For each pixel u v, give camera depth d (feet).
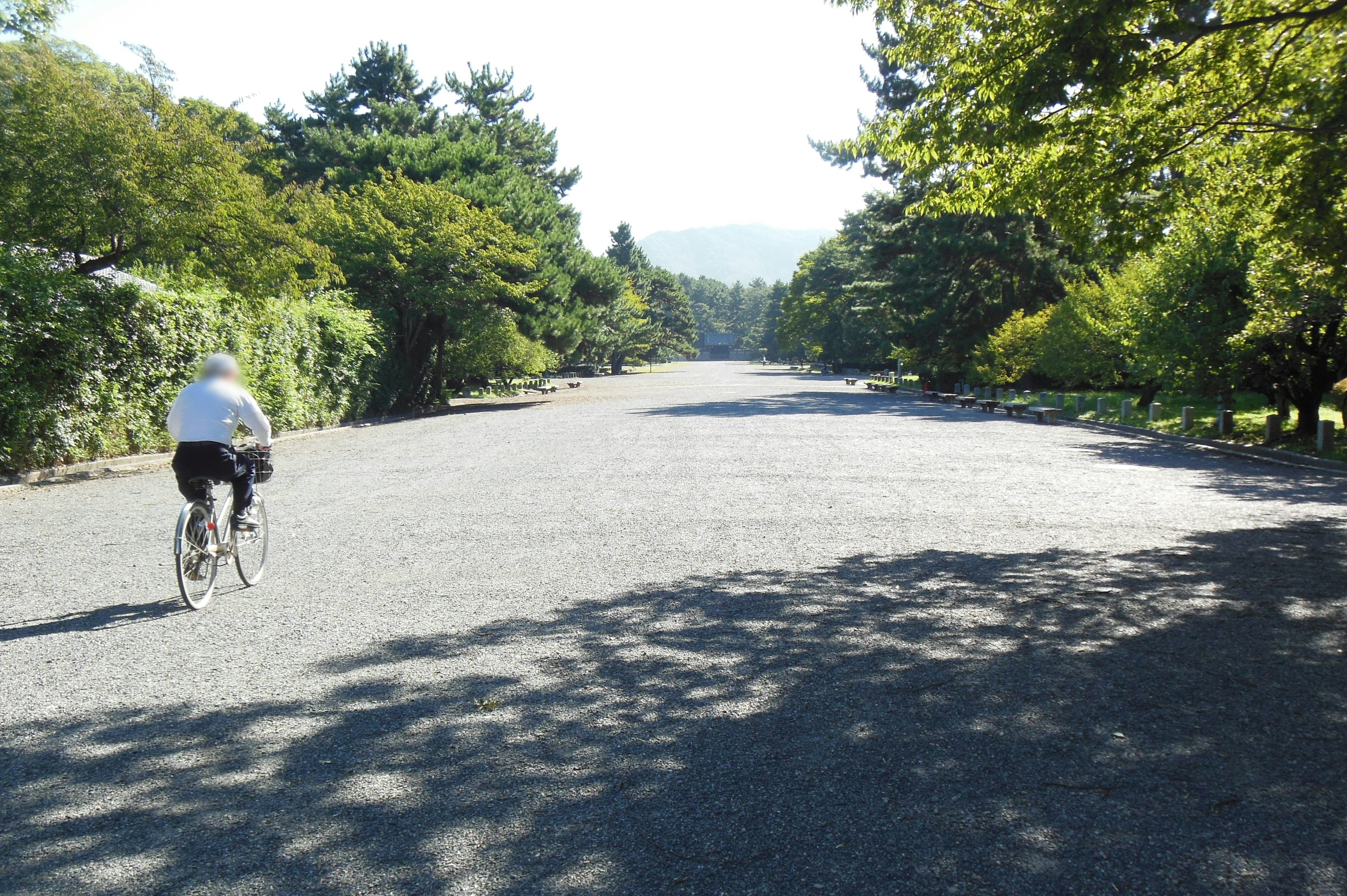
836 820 10.80
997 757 12.47
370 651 17.40
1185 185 33.76
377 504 35.96
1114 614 19.49
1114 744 12.87
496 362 127.75
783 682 15.52
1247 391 87.92
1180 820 10.76
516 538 28.58
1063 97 27.09
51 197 52.54
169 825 10.84
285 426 73.15
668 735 13.33
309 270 99.55
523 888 9.45
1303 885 9.41
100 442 50.62
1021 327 111.34
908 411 94.12
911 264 140.56
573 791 11.60
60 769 12.35
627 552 26.22
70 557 26.40
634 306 306.76
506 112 180.55
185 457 21.03
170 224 56.59
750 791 11.56
